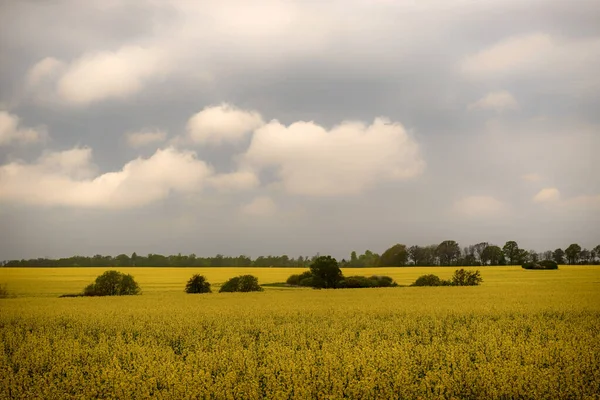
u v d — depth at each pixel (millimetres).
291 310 31312
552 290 47062
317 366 15867
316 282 59562
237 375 15234
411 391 13445
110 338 22328
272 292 48719
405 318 27016
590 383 13586
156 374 14977
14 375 15234
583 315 28078
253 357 17484
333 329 23062
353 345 19344
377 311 30359
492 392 13039
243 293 47750
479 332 21750
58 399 13148
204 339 21391
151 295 46094
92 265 147125
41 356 17766
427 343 20234
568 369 14711
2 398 13258
